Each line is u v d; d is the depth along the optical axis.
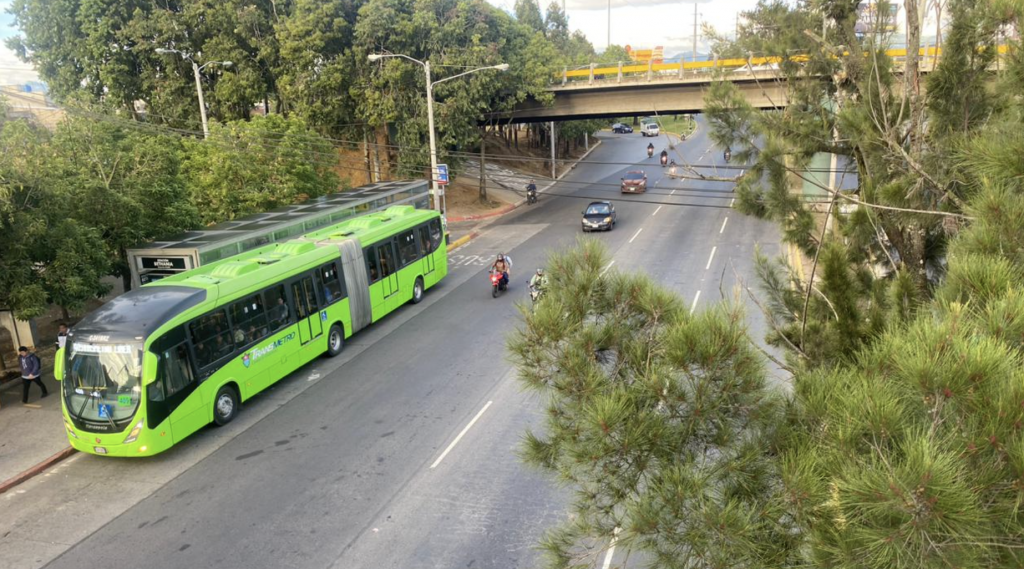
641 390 4.57
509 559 9.16
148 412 12.09
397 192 28.09
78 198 17.34
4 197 13.48
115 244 18.47
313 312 17.08
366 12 33.62
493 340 18.44
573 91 38.38
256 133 26.14
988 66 6.37
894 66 9.10
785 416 4.48
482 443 12.58
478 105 35.69
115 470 12.34
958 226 6.00
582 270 5.15
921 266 6.84
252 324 14.95
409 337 19.27
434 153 30.73
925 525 2.92
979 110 6.42
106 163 19.38
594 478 4.66
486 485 11.10
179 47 35.72
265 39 35.94
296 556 9.45
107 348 12.19
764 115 8.01
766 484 4.29
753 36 9.80
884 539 3.01
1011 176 4.16
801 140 8.04
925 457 2.91
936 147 6.39
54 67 37.66
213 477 11.88
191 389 13.02
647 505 4.21
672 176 8.07
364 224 21.11
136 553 9.74
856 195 8.18
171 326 12.73
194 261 16.94
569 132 63.41
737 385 4.43
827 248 6.55
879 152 6.94
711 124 7.76
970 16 6.29
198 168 25.27
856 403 3.61
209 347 13.63
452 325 20.14
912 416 3.54
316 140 29.25
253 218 21.95
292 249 17.33
